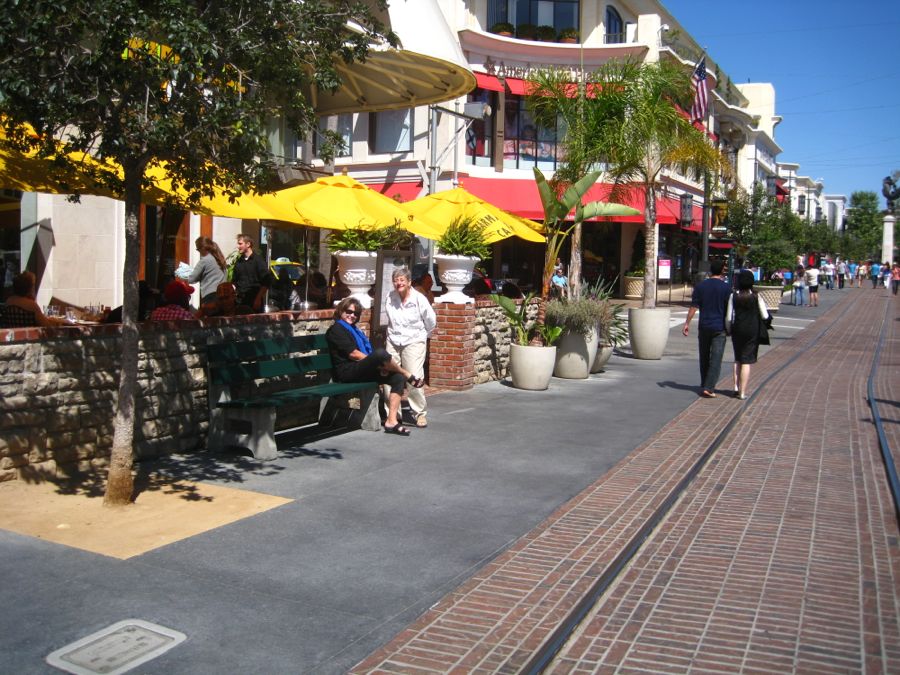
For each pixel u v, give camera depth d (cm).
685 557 569
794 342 2136
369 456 806
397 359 959
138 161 598
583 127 1580
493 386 1262
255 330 859
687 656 425
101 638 418
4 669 384
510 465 792
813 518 660
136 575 498
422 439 887
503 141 2842
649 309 1688
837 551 584
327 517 619
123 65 551
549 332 1268
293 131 685
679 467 802
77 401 679
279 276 1543
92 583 484
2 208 1234
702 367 1242
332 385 888
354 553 548
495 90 2745
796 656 427
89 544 543
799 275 3616
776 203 3694
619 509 663
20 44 531
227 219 1642
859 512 677
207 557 530
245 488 682
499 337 1341
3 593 465
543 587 502
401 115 2727
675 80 1636
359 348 922
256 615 452
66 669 386
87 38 570
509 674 396
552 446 877
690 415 1080
